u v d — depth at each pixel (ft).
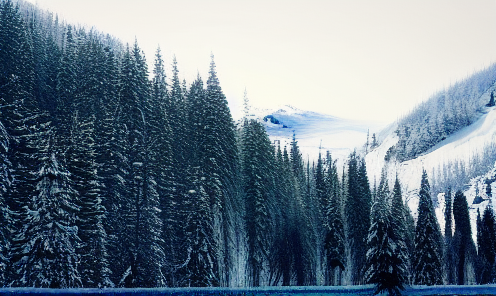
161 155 179.32
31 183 126.93
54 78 201.16
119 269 145.28
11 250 112.16
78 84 193.77
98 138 157.28
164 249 171.01
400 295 143.84
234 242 184.55
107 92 183.32
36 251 110.32
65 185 116.78
